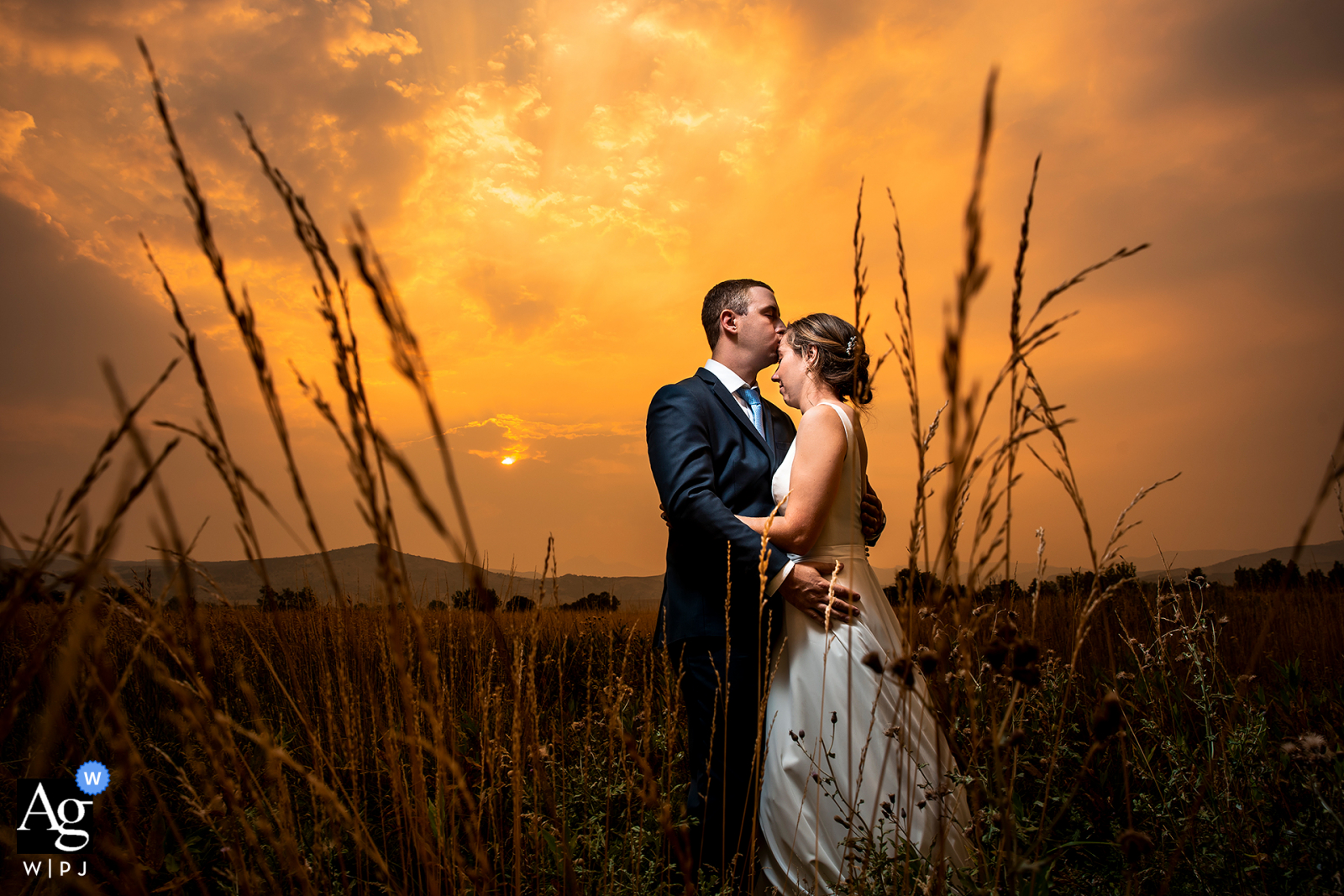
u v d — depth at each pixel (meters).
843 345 2.59
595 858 1.92
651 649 2.77
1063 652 2.62
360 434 0.64
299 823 1.63
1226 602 4.68
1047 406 0.81
